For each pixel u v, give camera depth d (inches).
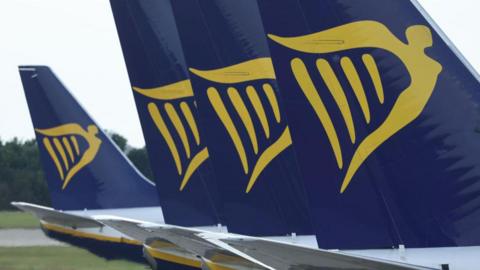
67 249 6151.6
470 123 1748.3
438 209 1763.0
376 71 1785.2
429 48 1763.0
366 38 1790.1
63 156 4694.9
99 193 4662.9
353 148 1809.8
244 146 2637.8
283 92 1846.7
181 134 3309.5
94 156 4685.0
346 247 1818.4
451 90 1754.4
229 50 2662.4
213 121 2669.8
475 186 1748.3
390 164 1786.4
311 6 1820.9
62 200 4687.5
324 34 1818.4
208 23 2674.7
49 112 4697.3
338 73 1813.5
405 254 1775.3
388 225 1792.6
